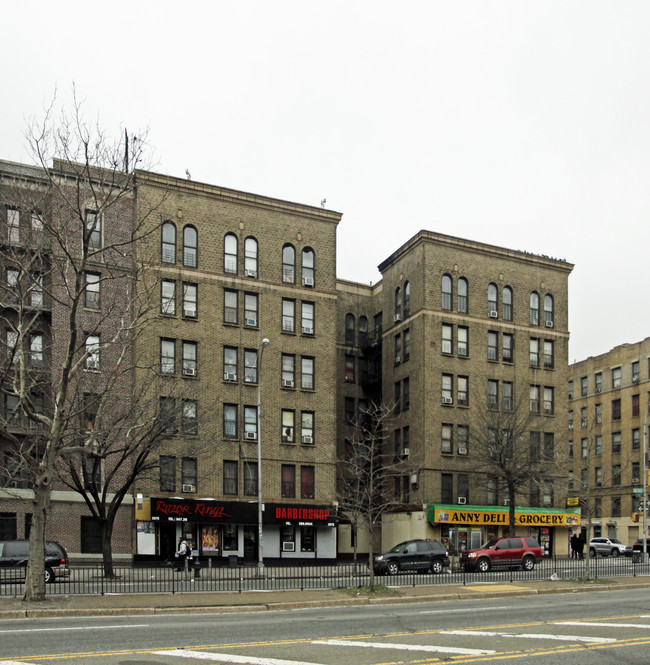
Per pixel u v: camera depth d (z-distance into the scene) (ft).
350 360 188.75
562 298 184.44
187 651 42.93
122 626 54.80
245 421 144.77
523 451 154.81
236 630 52.49
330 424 153.17
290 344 151.94
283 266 154.30
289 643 46.26
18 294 82.33
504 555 120.78
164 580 90.48
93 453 93.61
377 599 75.51
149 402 104.94
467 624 55.88
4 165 122.83
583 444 263.49
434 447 161.99
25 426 104.17
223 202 149.38
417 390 165.78
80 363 77.30
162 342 138.10
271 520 140.77
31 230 94.32
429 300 167.73
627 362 248.11
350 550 169.17
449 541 159.22
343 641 47.09
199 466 137.90
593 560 159.33
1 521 121.39
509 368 174.50
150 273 136.36
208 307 144.15
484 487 164.55
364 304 193.16
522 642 46.50
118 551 127.95
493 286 176.86
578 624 55.67
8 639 47.65
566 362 181.98
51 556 93.86
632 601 75.41
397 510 165.48
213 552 136.87
